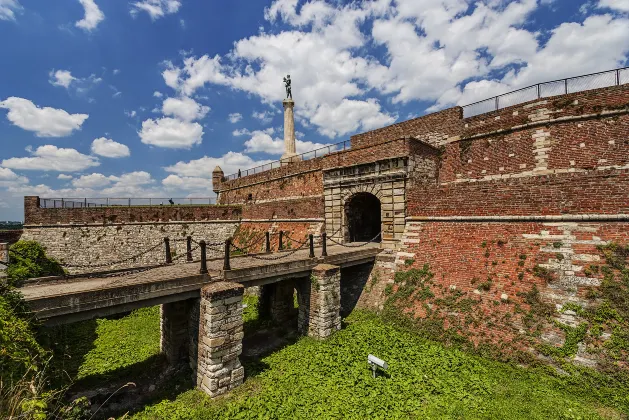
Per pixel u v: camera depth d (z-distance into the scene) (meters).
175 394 9.30
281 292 14.81
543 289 10.38
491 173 16.95
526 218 11.84
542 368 9.23
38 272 16.22
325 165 20.55
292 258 13.16
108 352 12.61
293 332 13.48
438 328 11.70
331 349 11.25
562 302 9.86
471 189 13.46
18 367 6.16
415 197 15.56
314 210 21.88
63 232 22.25
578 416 7.46
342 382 9.20
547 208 11.45
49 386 7.57
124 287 8.31
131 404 9.03
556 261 10.55
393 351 10.84
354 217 20.36
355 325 13.20
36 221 21.61
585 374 8.55
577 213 10.80
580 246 10.34
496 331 10.50
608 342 8.65
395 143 16.67
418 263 14.12
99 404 9.02
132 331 14.92
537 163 15.38
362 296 15.31
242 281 10.74
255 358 11.14
